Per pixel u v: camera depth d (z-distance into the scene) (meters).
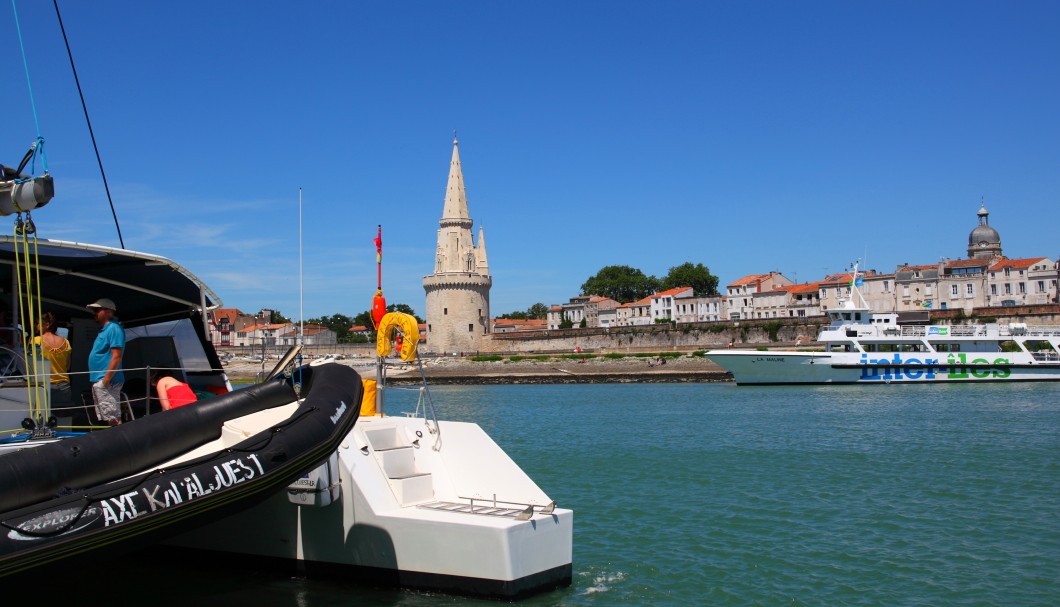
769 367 63.31
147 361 12.90
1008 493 19.45
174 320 13.66
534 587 9.88
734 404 48.03
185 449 9.34
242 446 8.88
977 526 16.12
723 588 12.17
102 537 7.96
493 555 9.60
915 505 18.17
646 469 23.70
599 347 114.94
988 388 56.44
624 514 17.39
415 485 10.81
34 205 9.21
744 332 105.50
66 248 10.51
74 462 8.37
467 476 11.23
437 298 119.56
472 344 119.06
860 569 13.20
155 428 9.12
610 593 11.86
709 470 23.38
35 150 9.24
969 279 117.94
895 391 55.09
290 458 9.05
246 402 9.91
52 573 7.85
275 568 11.00
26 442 9.80
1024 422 35.00
